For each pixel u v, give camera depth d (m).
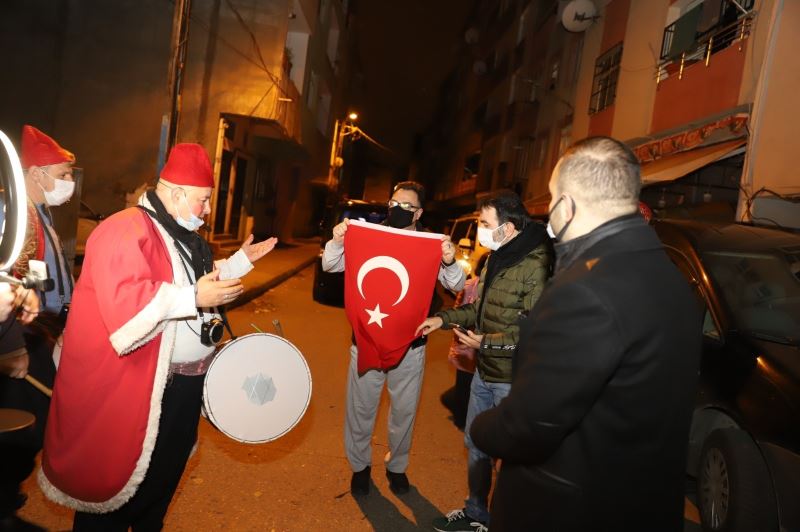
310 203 29.97
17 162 1.69
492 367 2.93
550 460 1.55
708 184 9.47
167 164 2.24
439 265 3.27
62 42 12.51
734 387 3.42
